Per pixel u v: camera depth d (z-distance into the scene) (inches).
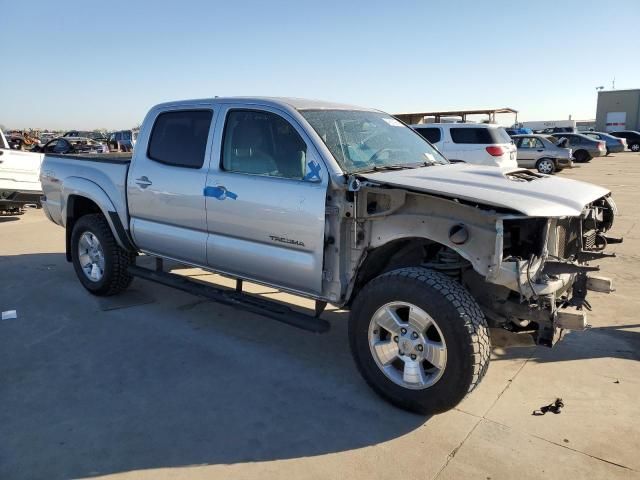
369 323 141.4
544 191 139.0
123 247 215.6
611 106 2513.5
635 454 122.2
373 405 144.0
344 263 149.0
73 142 758.5
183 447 125.5
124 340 187.6
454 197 126.6
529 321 147.6
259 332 195.6
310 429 132.7
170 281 200.7
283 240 157.2
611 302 223.8
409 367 135.8
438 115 1041.5
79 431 131.7
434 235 132.3
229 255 173.9
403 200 135.3
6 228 411.2
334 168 147.1
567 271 130.6
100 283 226.2
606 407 142.1
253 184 163.0
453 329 126.6
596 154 1114.7
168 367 166.7
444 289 129.0
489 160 551.5
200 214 179.6
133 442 127.3
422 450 124.0
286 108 161.3
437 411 134.6
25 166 433.4
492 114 1206.9
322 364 169.5
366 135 171.5
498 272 123.0
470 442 127.0
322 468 117.9
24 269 282.0
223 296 181.0
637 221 406.9
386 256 153.0
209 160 178.1
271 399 147.3
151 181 196.1
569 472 116.0
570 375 160.1
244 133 170.6
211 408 142.5
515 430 131.8
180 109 192.1
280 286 165.6
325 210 146.9
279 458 121.5
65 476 115.3
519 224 135.0
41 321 205.5
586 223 162.7
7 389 152.7
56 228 411.2
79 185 225.3
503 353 176.1
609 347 179.6
